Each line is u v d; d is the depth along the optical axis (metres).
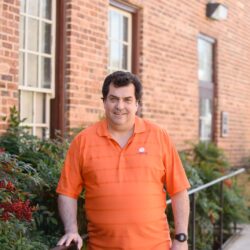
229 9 10.68
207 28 9.78
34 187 4.16
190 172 7.05
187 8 8.98
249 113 11.91
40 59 5.99
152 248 3.16
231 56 10.90
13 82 5.38
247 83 11.76
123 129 3.21
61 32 6.21
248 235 8.01
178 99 8.76
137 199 3.12
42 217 4.11
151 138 3.23
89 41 6.51
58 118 6.18
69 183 3.22
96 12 6.63
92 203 3.18
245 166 11.41
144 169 3.15
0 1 5.22
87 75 6.48
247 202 8.87
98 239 3.18
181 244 3.26
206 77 10.07
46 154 4.83
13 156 4.25
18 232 3.72
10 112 5.24
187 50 9.03
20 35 5.70
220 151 8.65
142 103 7.69
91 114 6.55
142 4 7.64
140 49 7.66
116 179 3.13
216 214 7.18
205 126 10.03
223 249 7.19
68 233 3.14
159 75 8.15
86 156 3.18
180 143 8.84
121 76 3.15
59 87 6.19
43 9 6.04
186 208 3.30
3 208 3.38
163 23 8.24
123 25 7.51
